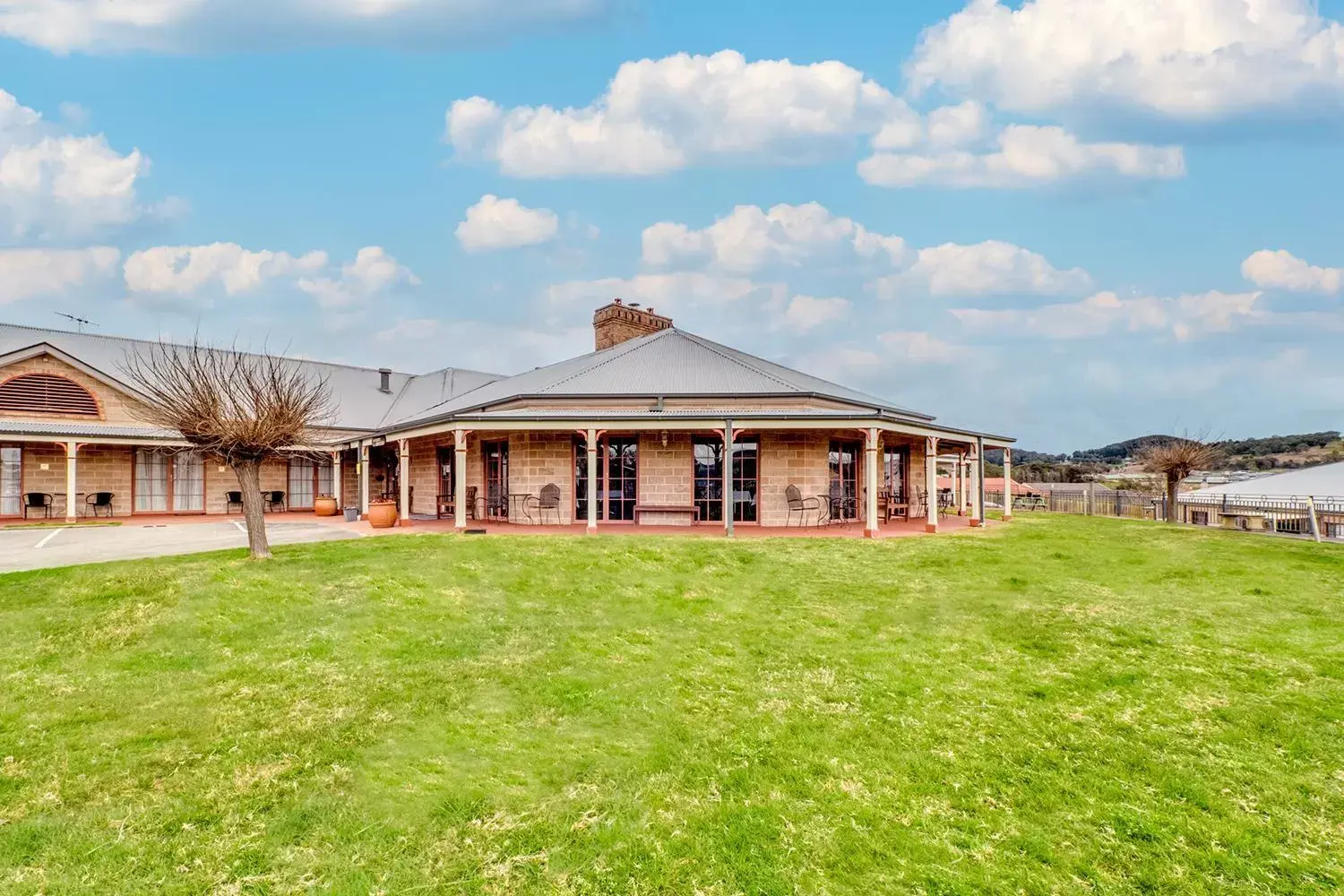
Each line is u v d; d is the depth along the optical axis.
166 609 7.52
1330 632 7.60
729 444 14.43
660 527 16.30
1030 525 18.67
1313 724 5.20
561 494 16.88
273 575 9.06
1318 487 19.97
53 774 4.23
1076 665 6.55
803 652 6.92
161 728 4.91
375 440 19.64
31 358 20.11
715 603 8.80
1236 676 6.22
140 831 3.66
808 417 14.45
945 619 8.11
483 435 17.75
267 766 4.41
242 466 10.25
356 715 5.21
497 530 15.37
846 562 11.34
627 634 7.48
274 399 10.73
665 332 23.16
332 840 3.64
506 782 4.31
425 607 8.17
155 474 22.06
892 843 3.72
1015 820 3.96
